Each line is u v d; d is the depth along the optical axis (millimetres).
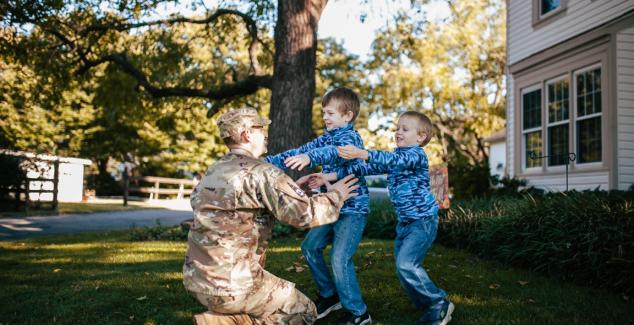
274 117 8812
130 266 5402
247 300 2295
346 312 3369
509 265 5227
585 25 9078
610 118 8320
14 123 23594
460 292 4023
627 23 8078
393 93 22562
